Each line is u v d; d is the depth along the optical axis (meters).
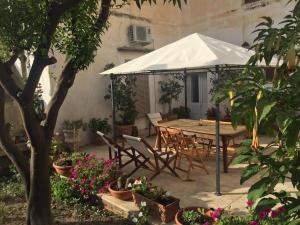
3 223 4.33
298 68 1.57
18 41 3.02
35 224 3.77
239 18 9.92
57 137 7.38
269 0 9.06
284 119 1.41
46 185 3.76
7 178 6.17
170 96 10.89
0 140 3.67
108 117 9.45
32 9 2.86
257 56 1.82
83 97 8.84
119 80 9.30
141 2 2.78
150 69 4.76
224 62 4.19
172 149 6.36
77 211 4.59
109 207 4.59
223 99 1.71
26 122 3.40
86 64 3.55
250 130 1.69
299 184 1.65
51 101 3.66
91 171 5.04
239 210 4.06
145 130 10.36
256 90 1.56
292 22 1.65
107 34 9.34
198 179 5.38
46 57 3.24
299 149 1.75
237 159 2.00
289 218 1.79
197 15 11.13
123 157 6.99
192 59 4.54
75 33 3.46
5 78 3.28
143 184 4.44
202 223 3.38
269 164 1.85
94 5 3.53
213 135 5.69
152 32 10.70
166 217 3.85
